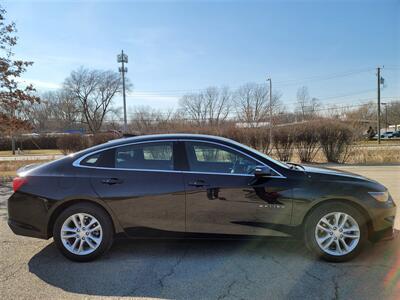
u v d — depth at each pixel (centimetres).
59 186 398
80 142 2028
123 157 411
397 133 6769
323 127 1614
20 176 410
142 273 362
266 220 392
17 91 1390
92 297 312
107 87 7750
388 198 402
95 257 396
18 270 373
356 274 354
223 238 400
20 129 1491
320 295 311
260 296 310
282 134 1656
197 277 351
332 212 388
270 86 4822
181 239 404
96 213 395
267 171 384
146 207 396
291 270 366
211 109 5794
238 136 1720
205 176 397
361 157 1623
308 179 396
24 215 402
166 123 3238
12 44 1348
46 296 313
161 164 407
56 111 8000
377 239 397
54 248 444
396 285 329
